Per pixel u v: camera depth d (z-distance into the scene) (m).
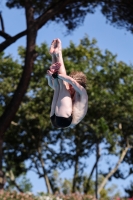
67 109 6.32
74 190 33.12
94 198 19.39
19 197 17.25
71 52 30.83
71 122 6.37
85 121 31.00
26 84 20.00
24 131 33.44
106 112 30.38
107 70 30.52
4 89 31.41
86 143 33.72
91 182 34.66
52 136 34.69
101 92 29.50
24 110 31.42
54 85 6.52
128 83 30.92
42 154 34.66
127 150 33.94
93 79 30.42
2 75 31.72
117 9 23.47
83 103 6.38
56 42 6.62
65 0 21.39
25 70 20.06
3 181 20.22
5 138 33.34
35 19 20.78
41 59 30.52
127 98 30.48
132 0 22.62
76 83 6.30
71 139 34.50
